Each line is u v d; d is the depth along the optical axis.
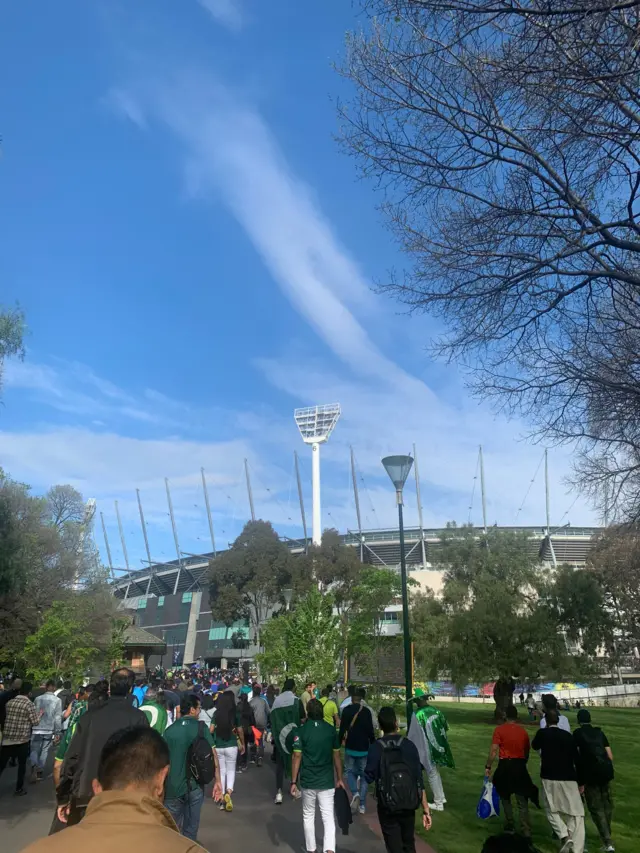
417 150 7.70
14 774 12.27
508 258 7.93
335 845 6.93
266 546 64.69
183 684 12.05
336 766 6.74
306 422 93.19
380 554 89.94
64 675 28.45
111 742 2.04
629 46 5.70
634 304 8.34
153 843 1.57
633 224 7.27
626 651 52.41
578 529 88.31
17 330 15.57
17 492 36.78
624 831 8.43
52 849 1.54
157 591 115.19
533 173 7.33
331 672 18.52
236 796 10.16
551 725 7.33
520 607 34.44
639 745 19.03
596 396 8.47
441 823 8.37
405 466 12.68
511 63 6.58
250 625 74.94
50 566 39.16
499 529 45.62
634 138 6.77
